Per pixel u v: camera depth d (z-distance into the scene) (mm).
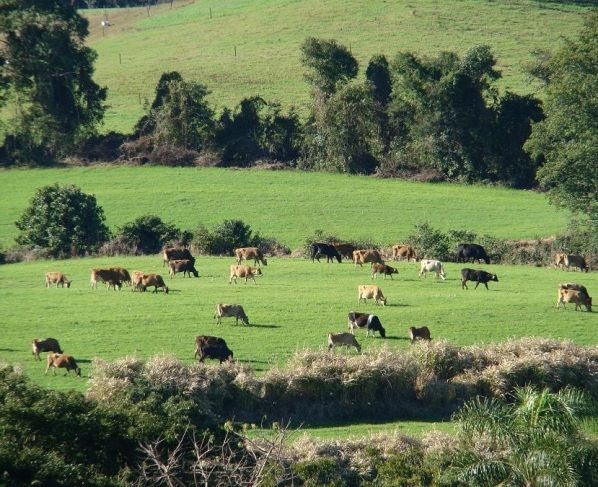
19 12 93375
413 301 48312
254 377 34531
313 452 28312
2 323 42969
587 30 71750
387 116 91812
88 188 85125
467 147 89438
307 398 34688
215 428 27625
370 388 35031
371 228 74438
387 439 29500
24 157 92750
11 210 79500
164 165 92125
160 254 64438
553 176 65938
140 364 33906
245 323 43250
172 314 44719
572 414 24703
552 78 71750
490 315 45938
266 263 57875
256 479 23719
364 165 91750
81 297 48375
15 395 25812
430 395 35531
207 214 78188
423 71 90875
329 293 49844
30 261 63469
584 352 38312
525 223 75000
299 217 77375
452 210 79500
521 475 24562
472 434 26719
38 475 22516
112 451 25828
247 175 89250
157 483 25141
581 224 67062
